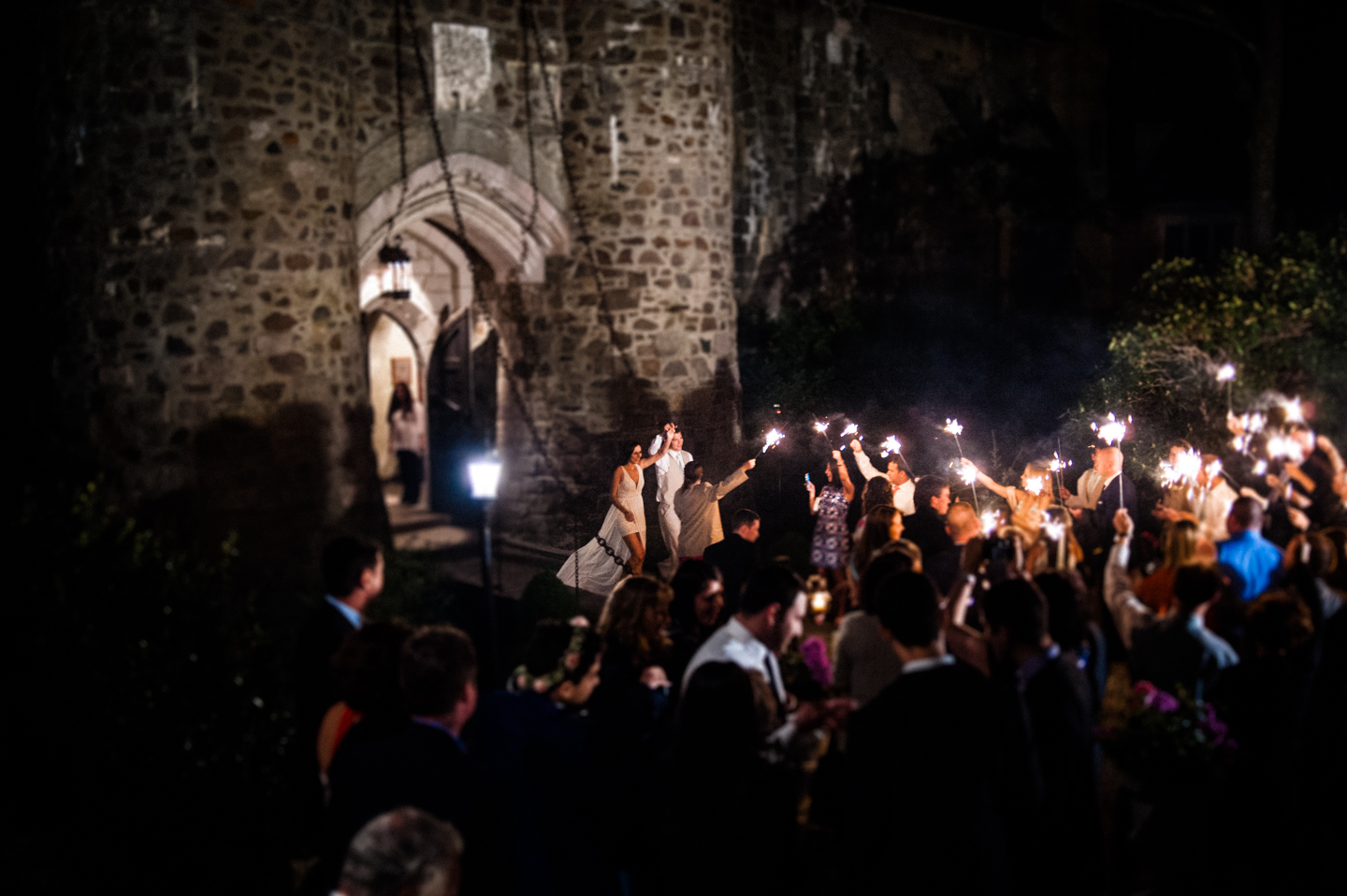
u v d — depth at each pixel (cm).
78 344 812
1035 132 2050
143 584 607
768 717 379
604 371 1162
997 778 346
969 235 1870
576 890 393
